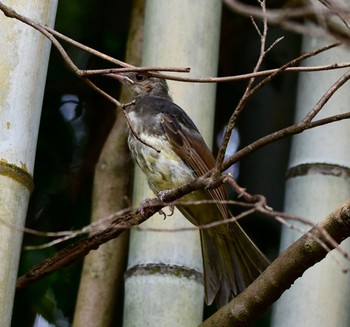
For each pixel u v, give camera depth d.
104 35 14.45
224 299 9.91
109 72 7.97
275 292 8.67
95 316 12.50
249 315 8.80
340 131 11.71
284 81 14.89
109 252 12.64
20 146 8.98
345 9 8.05
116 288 12.62
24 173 8.93
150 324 10.40
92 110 14.49
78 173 14.13
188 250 10.66
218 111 14.71
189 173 11.15
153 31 11.41
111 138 13.16
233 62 14.85
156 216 10.78
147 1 11.62
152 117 11.27
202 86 11.45
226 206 10.16
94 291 12.55
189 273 10.59
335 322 11.09
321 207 11.45
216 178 8.24
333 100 11.84
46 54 9.45
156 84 12.02
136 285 10.57
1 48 9.20
